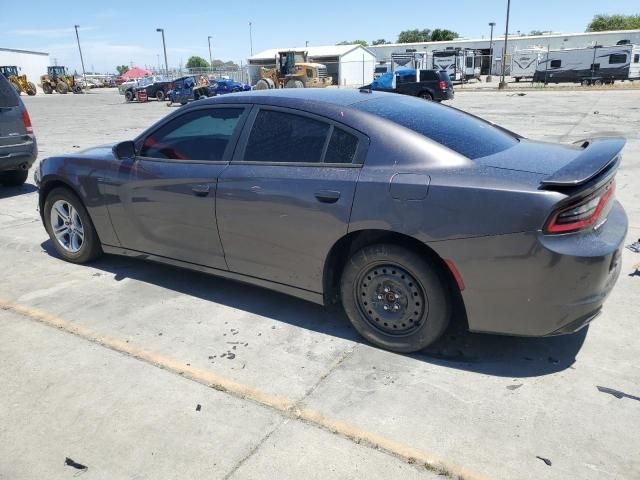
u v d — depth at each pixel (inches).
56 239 196.1
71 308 157.6
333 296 139.9
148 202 160.9
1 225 249.8
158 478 92.0
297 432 102.5
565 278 106.3
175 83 1338.6
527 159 121.6
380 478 90.4
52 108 1198.9
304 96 141.9
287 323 146.4
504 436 99.6
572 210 105.1
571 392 112.2
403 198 116.5
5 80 299.1
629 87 1228.5
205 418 107.2
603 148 117.1
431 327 122.6
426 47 2407.7
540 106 814.5
